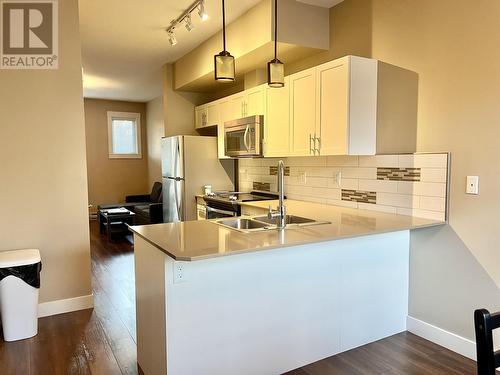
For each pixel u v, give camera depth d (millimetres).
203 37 4211
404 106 2758
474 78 2354
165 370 1950
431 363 2404
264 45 3307
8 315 2715
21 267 2729
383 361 2426
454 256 2521
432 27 2584
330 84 2863
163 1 3305
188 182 4809
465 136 2418
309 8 3342
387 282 2721
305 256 2326
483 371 1021
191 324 1983
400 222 2539
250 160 4801
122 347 2645
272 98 3594
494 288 2314
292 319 2307
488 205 2318
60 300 3250
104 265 4711
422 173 2672
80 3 3332
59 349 2615
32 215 3113
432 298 2676
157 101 8234
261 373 2219
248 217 2881
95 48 4633
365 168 3117
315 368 2346
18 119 3023
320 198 3625
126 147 8914
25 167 3066
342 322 2518
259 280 2172
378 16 2971
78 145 3246
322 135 2961
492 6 2248
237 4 3350
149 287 2146
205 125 5168
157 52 4809
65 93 3168
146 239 2070
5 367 2385
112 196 8734
